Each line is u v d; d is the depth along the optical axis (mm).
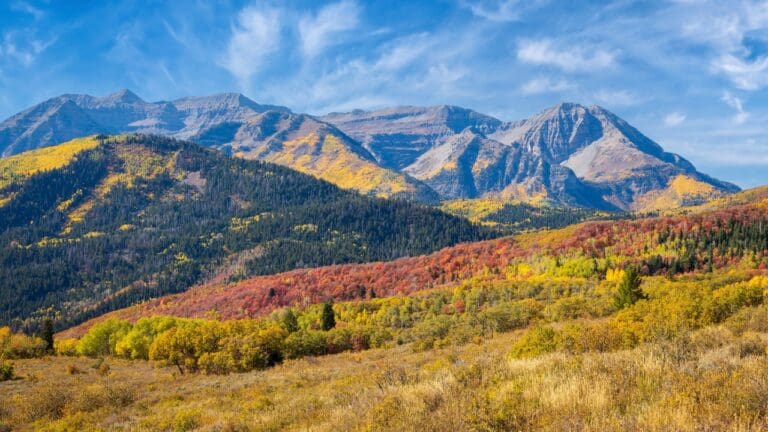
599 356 11297
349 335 55875
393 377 13891
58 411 23438
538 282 95625
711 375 7844
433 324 57969
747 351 10516
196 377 40188
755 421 5812
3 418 23141
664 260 106250
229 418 15727
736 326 15461
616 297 45250
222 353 43031
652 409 6668
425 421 7754
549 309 51375
